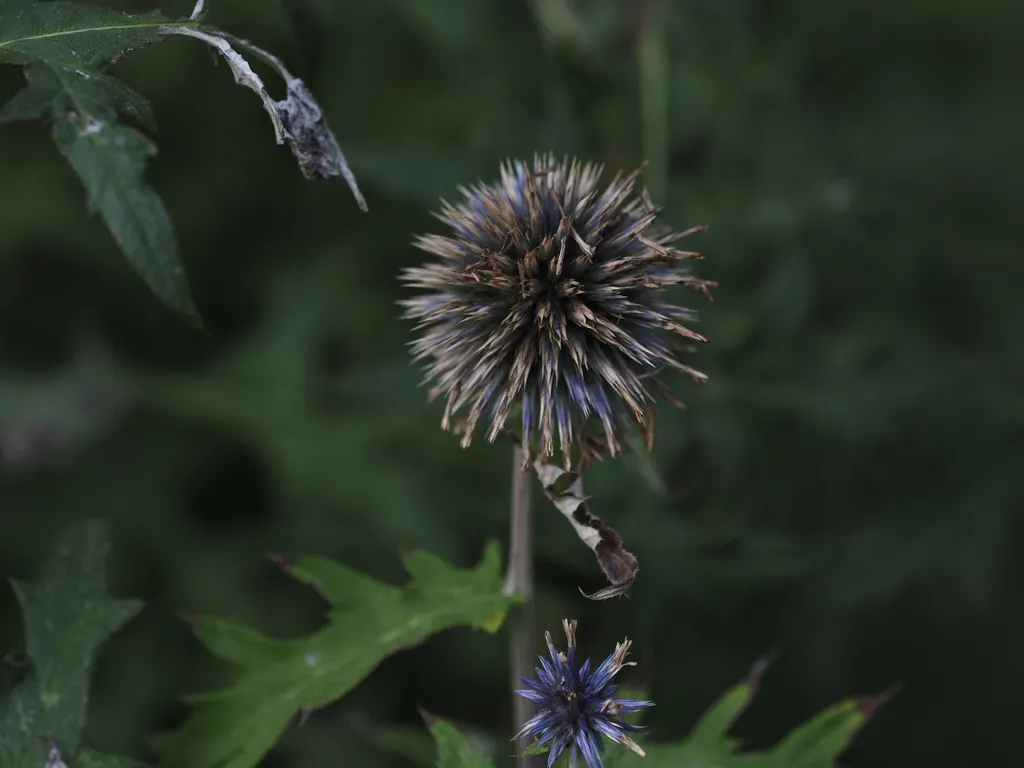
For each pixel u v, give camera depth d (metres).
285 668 0.35
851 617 0.45
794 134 0.47
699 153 0.47
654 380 0.36
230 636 0.35
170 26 0.34
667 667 0.44
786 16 0.50
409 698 0.47
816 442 0.45
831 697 0.45
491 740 0.39
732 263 0.45
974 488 0.45
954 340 0.48
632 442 0.36
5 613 0.48
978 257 0.48
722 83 0.48
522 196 0.37
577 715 0.33
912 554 0.45
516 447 0.36
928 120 0.50
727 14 0.48
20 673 0.35
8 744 0.34
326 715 0.46
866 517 0.45
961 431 0.45
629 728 0.33
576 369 0.35
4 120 0.32
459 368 0.36
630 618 0.42
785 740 0.36
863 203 0.47
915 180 0.49
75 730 0.34
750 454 0.44
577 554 0.39
